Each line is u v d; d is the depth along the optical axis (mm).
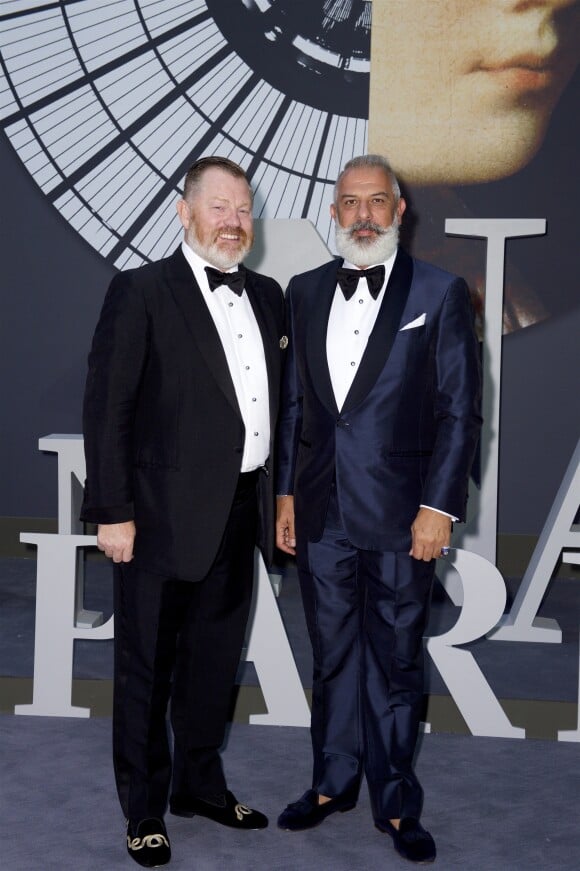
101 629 2893
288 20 4625
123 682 2195
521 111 4559
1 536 4969
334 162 4695
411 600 2184
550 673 3258
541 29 4508
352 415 2162
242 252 2113
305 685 3117
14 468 4949
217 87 4688
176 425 2115
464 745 2750
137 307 2107
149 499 2133
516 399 4684
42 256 4832
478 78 4562
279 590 4316
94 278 4828
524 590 3393
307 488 2234
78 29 4676
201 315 2113
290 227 3660
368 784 2248
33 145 4762
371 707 2221
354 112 4648
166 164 4746
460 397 2133
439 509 2107
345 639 2256
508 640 3340
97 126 4738
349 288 2182
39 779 2500
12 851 2141
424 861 2100
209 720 2266
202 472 2109
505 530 4750
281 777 2541
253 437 2168
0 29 4691
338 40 4617
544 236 4598
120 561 2137
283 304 2303
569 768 2604
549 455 4695
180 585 2172
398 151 4645
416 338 2146
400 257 2217
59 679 2893
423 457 2193
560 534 3229
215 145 4727
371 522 2156
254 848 2178
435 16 4555
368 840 2219
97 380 2105
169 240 4789
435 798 2420
